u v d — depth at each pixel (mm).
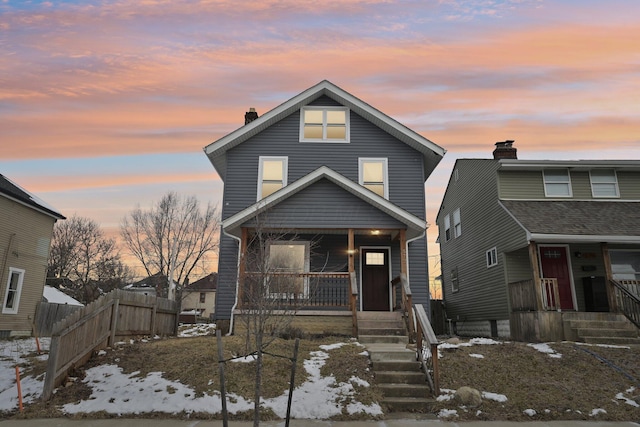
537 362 9055
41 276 18906
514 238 15203
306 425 6312
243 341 10133
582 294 15445
